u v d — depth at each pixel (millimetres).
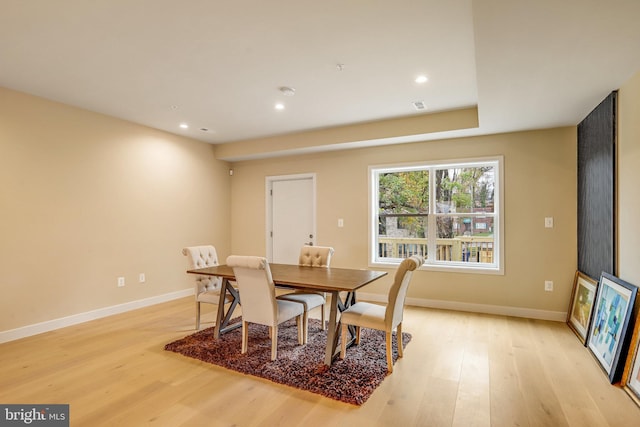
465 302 4344
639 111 2418
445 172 4590
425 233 4703
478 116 3525
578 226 3783
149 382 2504
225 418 2057
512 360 2859
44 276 3619
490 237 4340
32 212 3531
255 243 5965
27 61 2756
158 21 2184
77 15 2117
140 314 4266
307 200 5543
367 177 4977
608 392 2344
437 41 2424
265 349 3090
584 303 3428
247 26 2242
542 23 1839
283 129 4812
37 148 3572
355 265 5055
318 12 2076
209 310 4457
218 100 3654
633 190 2516
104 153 4184
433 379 2535
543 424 1995
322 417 2068
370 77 3049
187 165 5301
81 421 2021
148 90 3389
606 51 2143
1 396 2311
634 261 2502
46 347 3170
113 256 4277
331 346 2727
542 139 3980
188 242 5312
